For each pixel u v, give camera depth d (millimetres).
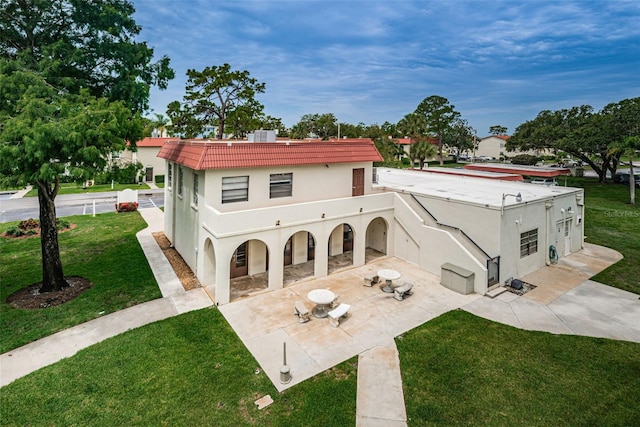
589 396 8805
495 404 8570
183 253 18391
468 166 36500
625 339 11289
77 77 14430
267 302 13852
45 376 9352
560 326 12117
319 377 9539
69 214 29344
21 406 8336
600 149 41719
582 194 20438
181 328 11820
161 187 46656
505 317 12742
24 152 11078
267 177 15898
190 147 16344
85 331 11617
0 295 14125
